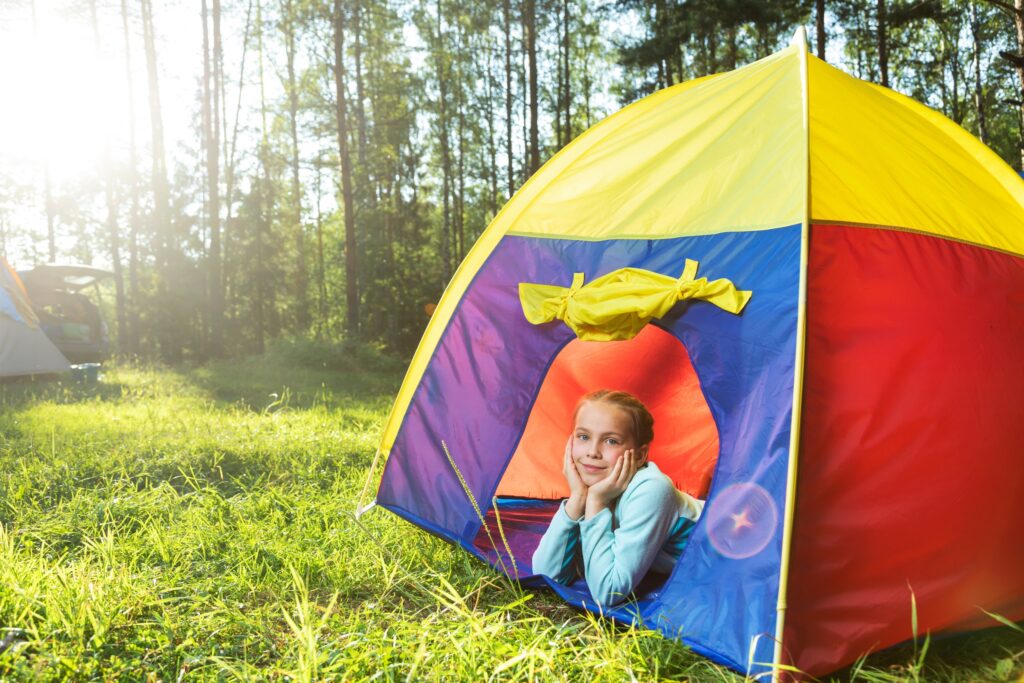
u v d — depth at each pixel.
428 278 35.84
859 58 33.16
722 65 27.97
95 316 14.48
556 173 4.56
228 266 27.78
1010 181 4.16
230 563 3.89
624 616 3.18
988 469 3.08
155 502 4.95
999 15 29.38
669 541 3.43
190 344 23.53
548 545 3.69
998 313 3.40
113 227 23.81
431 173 39.75
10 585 3.23
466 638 2.90
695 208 3.68
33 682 2.57
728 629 2.81
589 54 35.97
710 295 3.35
